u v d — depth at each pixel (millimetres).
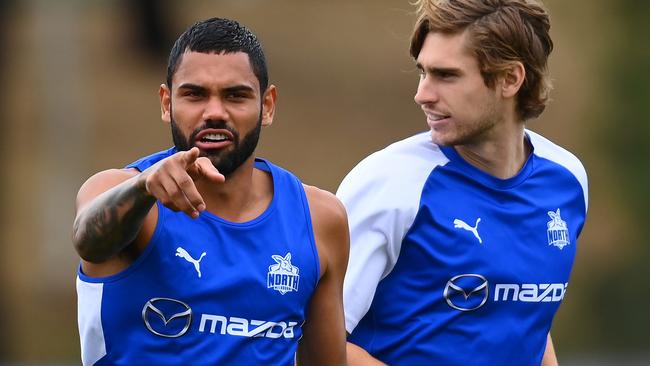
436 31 15758
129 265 13672
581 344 61188
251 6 120250
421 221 15914
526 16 15961
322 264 14625
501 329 15969
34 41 96688
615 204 75500
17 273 75062
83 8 115750
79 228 13008
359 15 118625
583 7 102375
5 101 89000
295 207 14539
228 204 14125
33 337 67812
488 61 15672
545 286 16234
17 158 86188
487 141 16156
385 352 16141
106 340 13773
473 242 15914
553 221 16422
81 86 97562
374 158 16250
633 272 70250
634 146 77750
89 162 88188
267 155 91250
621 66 79250
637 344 62125
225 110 13648
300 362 15320
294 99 100438
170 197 12273
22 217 80625
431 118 15891
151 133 94375
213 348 13797
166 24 111250
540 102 16312
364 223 15867
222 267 13844
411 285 15984
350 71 106750
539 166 16625
